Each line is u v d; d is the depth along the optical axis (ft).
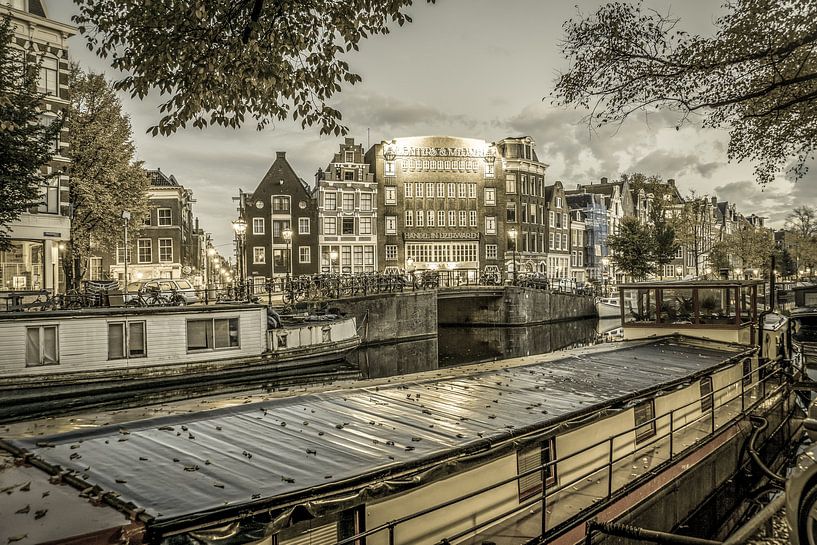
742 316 42.57
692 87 19.99
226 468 14.14
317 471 14.33
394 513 16.06
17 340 42.70
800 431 42.52
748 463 31.96
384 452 16.07
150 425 17.31
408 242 160.56
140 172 96.07
